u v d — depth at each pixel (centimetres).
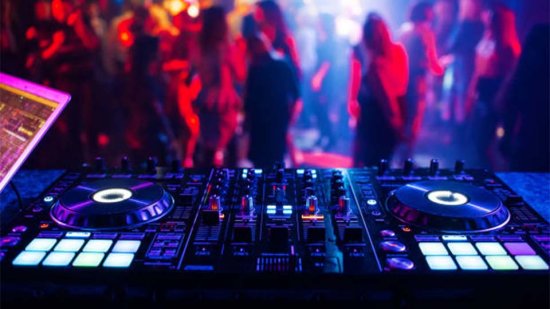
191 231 107
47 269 93
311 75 274
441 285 92
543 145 258
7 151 113
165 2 270
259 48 272
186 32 273
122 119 280
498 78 256
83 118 277
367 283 93
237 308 95
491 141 265
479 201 114
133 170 143
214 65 276
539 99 253
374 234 106
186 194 121
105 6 268
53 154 276
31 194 149
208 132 285
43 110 116
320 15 266
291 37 270
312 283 93
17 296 95
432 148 275
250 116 281
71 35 268
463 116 267
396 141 277
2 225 109
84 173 140
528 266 94
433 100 269
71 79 273
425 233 106
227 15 270
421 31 261
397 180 135
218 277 93
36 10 264
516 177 171
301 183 133
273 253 99
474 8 253
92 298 95
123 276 93
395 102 271
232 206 119
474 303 94
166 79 278
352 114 277
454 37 259
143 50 274
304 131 283
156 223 111
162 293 94
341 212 115
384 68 268
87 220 108
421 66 265
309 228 102
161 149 285
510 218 113
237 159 287
